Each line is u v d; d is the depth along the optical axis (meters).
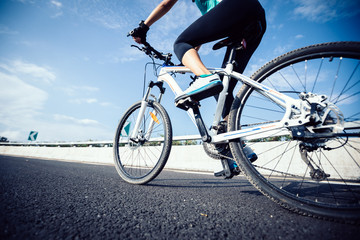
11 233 0.69
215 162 4.03
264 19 1.45
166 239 0.70
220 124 1.53
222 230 0.79
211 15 1.37
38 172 2.48
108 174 2.70
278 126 1.19
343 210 0.90
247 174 1.22
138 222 0.86
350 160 2.42
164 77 2.00
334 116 1.07
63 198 1.20
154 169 1.84
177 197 1.35
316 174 1.30
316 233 0.77
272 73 1.32
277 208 1.11
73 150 8.77
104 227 0.79
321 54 1.13
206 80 1.31
